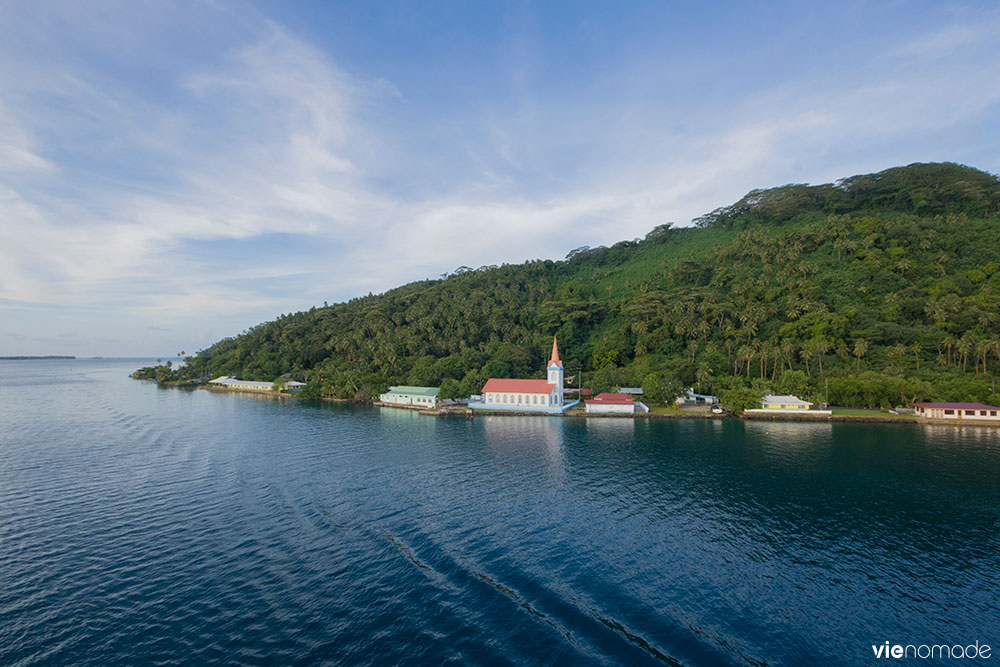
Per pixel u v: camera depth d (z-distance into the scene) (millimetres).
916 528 46781
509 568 37781
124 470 64000
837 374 123938
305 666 26188
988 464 70562
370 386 157500
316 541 41969
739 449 80688
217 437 88250
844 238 174000
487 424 108438
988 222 170375
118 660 26609
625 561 39438
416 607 32062
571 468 67750
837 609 32969
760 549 41969
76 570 36594
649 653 27891
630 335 174500
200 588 34125
